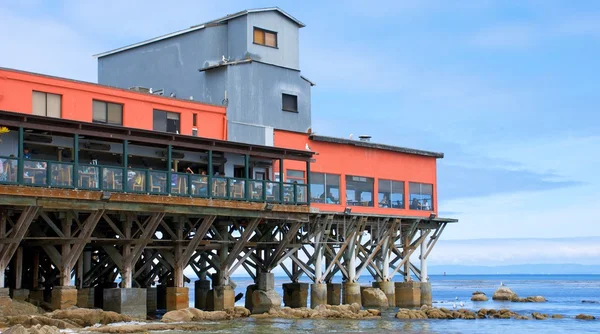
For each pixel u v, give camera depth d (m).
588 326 42.34
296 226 42.47
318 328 36.47
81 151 37.31
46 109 36.91
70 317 32.44
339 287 47.66
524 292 111.56
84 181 33.44
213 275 42.19
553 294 102.38
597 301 75.94
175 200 36.38
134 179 35.12
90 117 38.38
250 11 47.19
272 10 48.41
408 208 52.59
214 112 43.84
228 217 41.03
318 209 43.25
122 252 36.78
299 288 45.78
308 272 45.78
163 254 38.78
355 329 36.59
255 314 41.38
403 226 52.19
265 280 43.28
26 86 36.22
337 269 47.78
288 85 48.19
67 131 33.16
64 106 37.44
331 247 48.34
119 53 52.81
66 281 34.03
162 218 37.44
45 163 32.34
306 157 42.75
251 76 46.44
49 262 41.09
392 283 50.56
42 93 36.88
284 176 45.59
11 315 31.50
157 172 36.00
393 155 52.09
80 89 38.09
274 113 47.22
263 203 40.12
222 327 35.47
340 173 48.75
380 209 50.53
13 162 31.47
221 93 45.78
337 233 47.38
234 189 39.03
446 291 118.25
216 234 41.31
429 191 54.22
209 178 38.00
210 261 41.75
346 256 48.22
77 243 34.03
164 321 36.22
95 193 33.62
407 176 52.81
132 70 51.88
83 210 33.75
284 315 41.16
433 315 44.62
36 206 31.98
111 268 40.03
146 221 36.69
